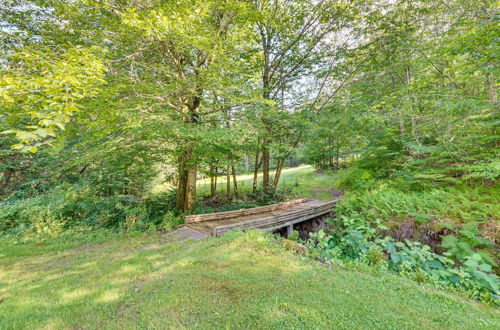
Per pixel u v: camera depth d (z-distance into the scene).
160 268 3.76
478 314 2.32
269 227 6.88
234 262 3.73
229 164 8.45
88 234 6.27
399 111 8.30
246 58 10.10
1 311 2.63
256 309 2.40
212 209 8.99
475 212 4.72
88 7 5.27
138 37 5.71
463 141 6.86
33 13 5.48
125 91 6.20
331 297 2.59
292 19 9.99
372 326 2.09
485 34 4.86
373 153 11.20
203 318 2.31
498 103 5.75
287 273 3.27
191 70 7.13
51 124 1.97
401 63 9.51
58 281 3.45
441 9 8.03
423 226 5.06
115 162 8.26
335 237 5.50
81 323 2.37
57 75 2.50
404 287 2.84
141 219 7.29
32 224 6.41
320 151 15.52
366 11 9.20
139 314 2.47
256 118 8.03
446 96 6.95
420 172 7.92
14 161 8.42
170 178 12.16
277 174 12.33
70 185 7.95
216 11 7.34
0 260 4.54
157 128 6.26
